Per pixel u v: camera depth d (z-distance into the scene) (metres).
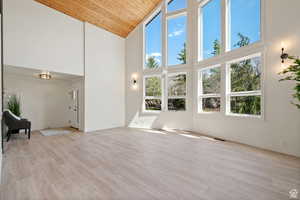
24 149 3.38
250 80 3.74
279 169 2.34
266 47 3.26
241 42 3.91
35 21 4.25
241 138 3.83
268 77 3.23
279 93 3.05
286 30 2.94
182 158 2.84
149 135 4.79
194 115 5.18
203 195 1.71
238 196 1.69
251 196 1.69
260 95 3.47
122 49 6.67
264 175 2.16
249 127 3.64
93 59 5.60
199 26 5.06
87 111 5.43
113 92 6.28
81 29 5.29
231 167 2.43
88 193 1.75
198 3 4.99
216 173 2.23
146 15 6.09
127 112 6.62
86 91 5.41
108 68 6.10
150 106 6.16
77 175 2.18
